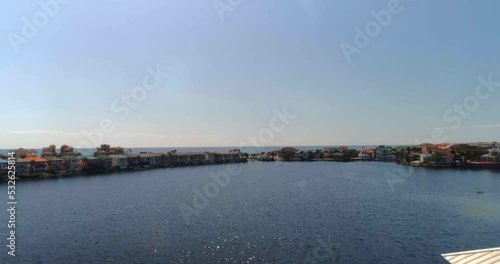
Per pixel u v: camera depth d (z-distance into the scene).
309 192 120.06
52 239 59.34
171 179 166.38
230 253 51.59
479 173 168.25
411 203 94.62
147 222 72.94
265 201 101.25
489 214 79.19
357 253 51.72
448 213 80.88
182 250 53.03
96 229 66.50
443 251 52.72
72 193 117.62
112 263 47.38
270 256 50.34
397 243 56.69
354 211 84.19
